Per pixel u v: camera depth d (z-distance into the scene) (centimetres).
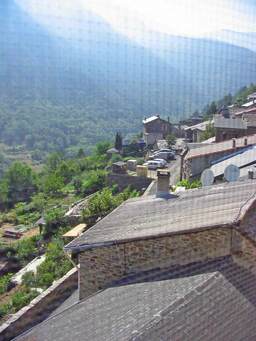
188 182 1691
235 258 565
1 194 2664
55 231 2080
